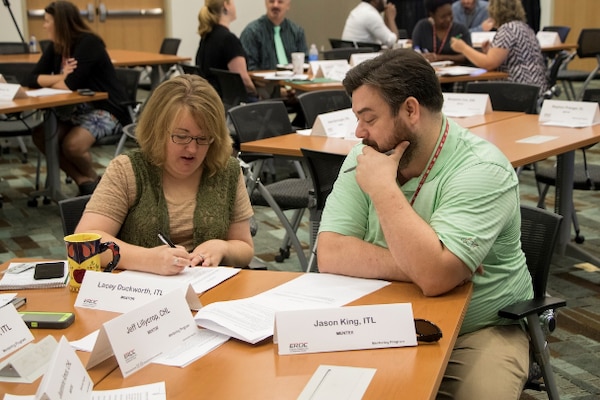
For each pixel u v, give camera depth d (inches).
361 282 71.5
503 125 151.9
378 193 70.0
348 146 132.3
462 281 69.3
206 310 62.5
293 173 223.0
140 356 55.0
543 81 227.9
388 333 57.2
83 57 201.2
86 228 82.8
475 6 344.5
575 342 123.9
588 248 167.0
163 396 50.4
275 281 73.0
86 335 60.9
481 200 70.8
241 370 54.2
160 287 65.5
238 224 91.4
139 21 388.8
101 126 202.2
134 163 86.0
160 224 86.2
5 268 78.4
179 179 88.2
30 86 209.9
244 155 143.6
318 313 57.2
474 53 233.9
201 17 234.8
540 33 338.0
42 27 362.6
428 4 273.9
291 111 240.4
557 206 156.4
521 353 72.3
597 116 151.3
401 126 70.9
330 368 53.8
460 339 73.9
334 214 77.9
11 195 216.4
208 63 233.5
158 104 83.9
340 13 454.9
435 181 73.2
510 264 75.5
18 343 58.7
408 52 72.1
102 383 52.7
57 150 199.0
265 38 265.0
